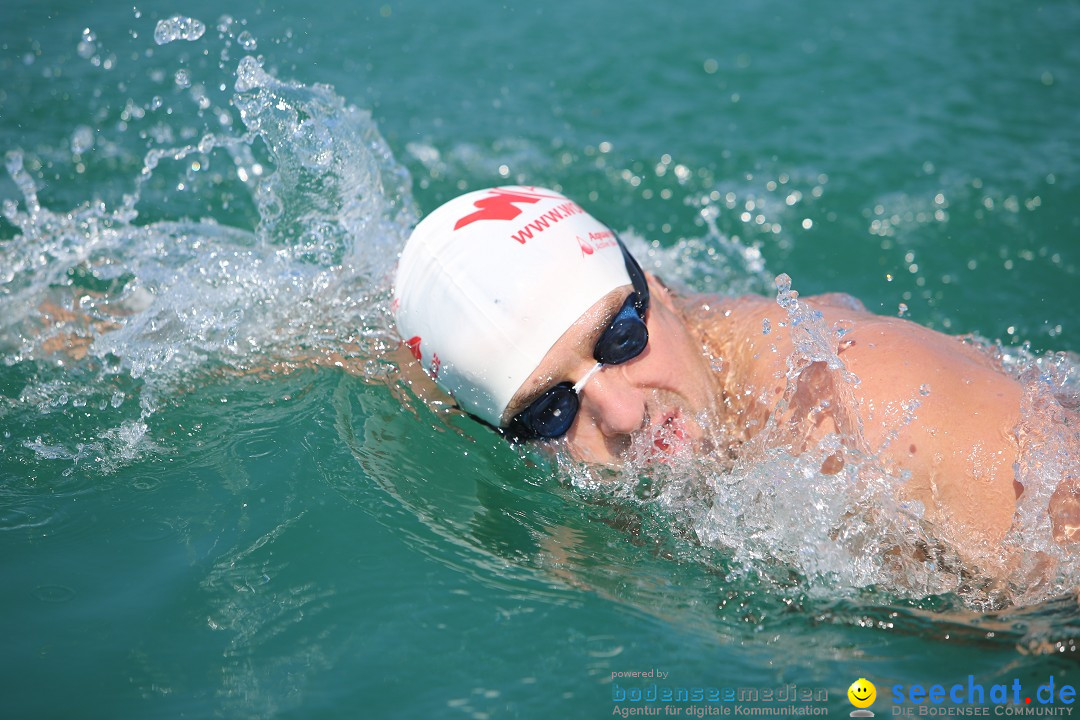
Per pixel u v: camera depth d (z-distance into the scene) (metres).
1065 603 8.57
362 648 8.57
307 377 11.83
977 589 8.88
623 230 16.56
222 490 10.30
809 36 21.95
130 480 10.40
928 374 9.29
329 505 10.16
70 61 19.41
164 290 12.83
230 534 9.74
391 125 18.64
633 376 10.18
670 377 10.31
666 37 22.03
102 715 7.89
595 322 9.99
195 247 13.59
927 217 16.61
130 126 17.77
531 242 10.25
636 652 8.63
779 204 17.09
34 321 12.48
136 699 8.04
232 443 10.94
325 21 21.55
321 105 12.97
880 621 8.88
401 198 14.45
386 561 9.52
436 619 8.89
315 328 12.35
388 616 8.90
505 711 8.04
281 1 22.00
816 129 18.88
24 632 8.57
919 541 9.05
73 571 9.24
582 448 10.47
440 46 21.25
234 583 9.17
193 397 11.55
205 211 16.19
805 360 9.80
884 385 9.32
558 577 9.51
